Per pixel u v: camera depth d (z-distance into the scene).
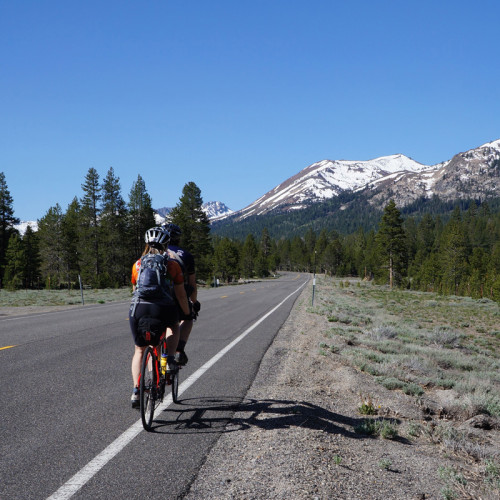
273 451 3.78
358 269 159.38
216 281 65.44
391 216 80.50
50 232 67.94
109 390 5.62
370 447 4.28
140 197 72.56
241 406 5.14
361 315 21.52
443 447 4.62
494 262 113.31
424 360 10.09
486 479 3.77
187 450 3.75
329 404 5.68
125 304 21.73
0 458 3.47
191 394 5.59
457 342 15.65
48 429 4.16
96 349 8.61
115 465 3.40
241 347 9.52
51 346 8.91
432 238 190.38
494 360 12.55
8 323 13.12
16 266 63.41
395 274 80.88
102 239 66.50
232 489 3.09
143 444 3.85
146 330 4.13
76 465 3.38
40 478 3.14
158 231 4.43
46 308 19.97
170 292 4.29
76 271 67.50
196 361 7.81
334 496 3.12
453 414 6.13
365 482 3.44
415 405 6.25
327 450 3.97
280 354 8.92
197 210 71.56
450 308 39.16
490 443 5.05
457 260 93.31
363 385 6.94
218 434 4.16
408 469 3.84
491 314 34.47
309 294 38.19
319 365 8.14
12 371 6.61
